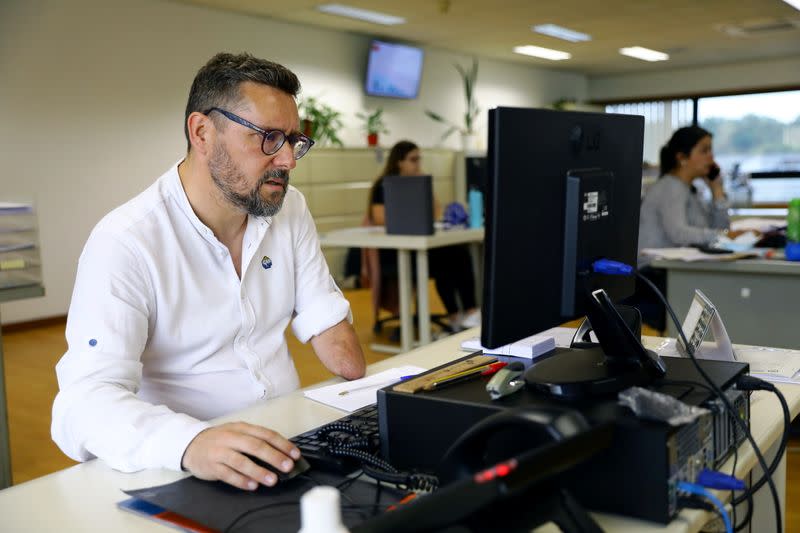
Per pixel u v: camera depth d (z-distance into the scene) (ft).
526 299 3.15
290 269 4.97
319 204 22.44
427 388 3.08
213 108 4.09
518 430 2.68
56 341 16.26
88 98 18.58
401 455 3.10
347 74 25.90
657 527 2.49
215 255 4.53
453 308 15.44
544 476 2.13
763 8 23.30
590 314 3.24
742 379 3.28
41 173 17.79
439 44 28.60
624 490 2.55
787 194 35.50
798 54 33.58
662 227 11.42
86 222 18.71
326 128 23.30
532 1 21.52
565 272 3.29
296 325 5.08
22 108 17.34
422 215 12.82
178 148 20.76
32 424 10.55
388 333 15.96
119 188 19.38
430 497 2.01
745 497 3.11
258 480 2.93
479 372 3.29
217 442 3.09
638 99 38.50
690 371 3.30
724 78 36.04
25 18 17.25
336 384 4.52
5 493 3.06
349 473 3.10
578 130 3.26
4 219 7.46
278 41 23.45
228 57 4.15
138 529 2.68
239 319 4.62
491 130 2.91
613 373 2.97
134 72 19.53
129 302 4.05
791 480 7.89
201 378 4.53
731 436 3.11
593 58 33.24
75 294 4.03
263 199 4.20
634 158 3.76
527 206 3.06
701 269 9.54
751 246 10.87
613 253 3.60
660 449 2.47
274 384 4.74
